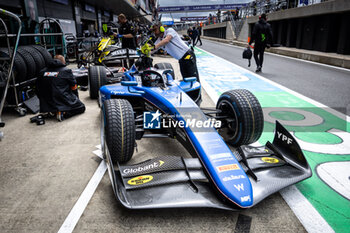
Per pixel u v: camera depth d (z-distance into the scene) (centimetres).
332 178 282
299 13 1584
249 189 206
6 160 327
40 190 265
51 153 345
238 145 341
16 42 395
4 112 521
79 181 281
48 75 455
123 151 287
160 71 363
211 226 214
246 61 1338
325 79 839
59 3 1512
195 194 215
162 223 218
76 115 500
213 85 773
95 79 593
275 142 298
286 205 239
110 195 256
